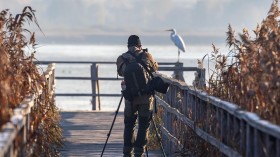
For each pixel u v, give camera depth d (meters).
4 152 18.62
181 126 37.53
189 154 34.19
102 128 57.75
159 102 47.50
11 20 32.72
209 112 30.61
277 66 24.23
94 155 43.97
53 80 56.72
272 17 29.22
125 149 39.06
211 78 32.88
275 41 26.73
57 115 48.97
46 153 33.44
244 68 27.66
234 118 25.34
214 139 28.59
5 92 23.78
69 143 49.09
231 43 30.47
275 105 23.22
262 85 23.58
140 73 37.28
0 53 27.16
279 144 19.73
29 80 30.97
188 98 36.06
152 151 45.22
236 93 27.67
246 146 23.50
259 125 20.88
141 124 38.25
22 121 23.16
